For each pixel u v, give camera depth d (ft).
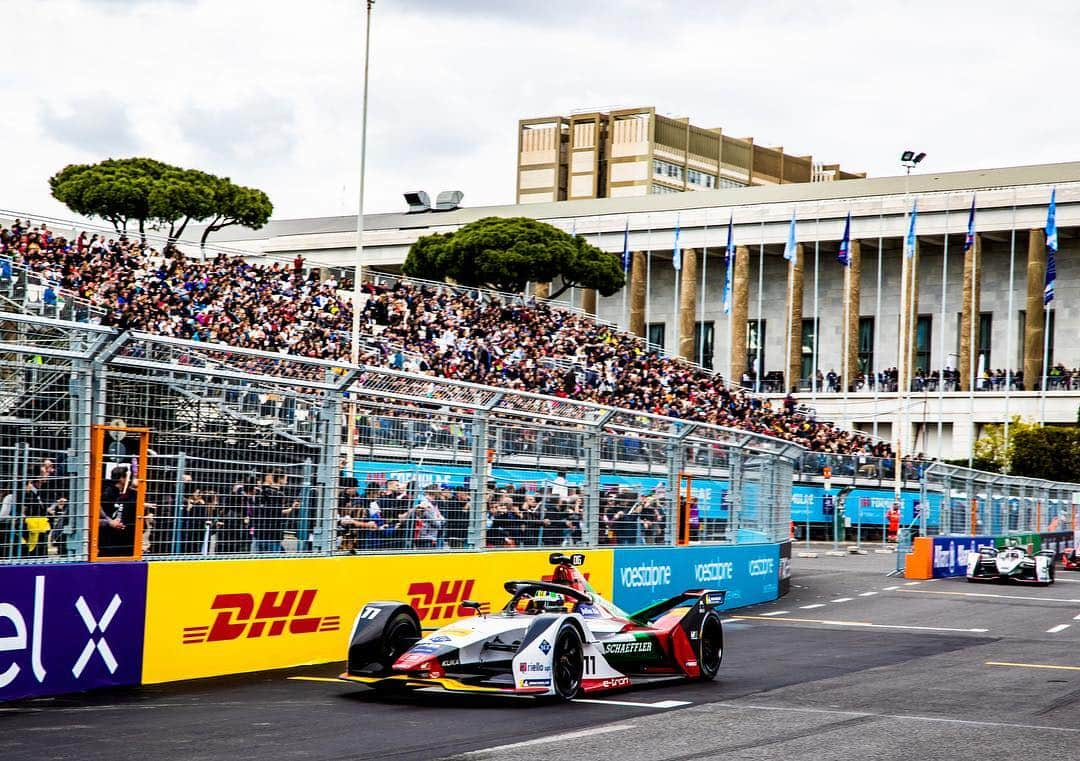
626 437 72.79
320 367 52.39
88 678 43.06
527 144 466.70
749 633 71.05
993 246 270.26
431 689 44.37
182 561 46.60
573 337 197.77
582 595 48.03
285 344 125.39
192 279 138.21
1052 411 245.65
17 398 41.52
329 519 52.90
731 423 186.09
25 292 101.09
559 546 67.10
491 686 42.37
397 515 56.49
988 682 51.16
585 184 449.06
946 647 64.95
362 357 133.90
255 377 48.80
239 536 49.14
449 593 59.00
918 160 192.34
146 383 45.62
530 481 64.95
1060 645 66.28
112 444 44.39
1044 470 219.61
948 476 126.52
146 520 45.60
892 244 271.69
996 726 40.04
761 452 91.71
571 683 44.52
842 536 180.55
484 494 61.46
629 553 72.38
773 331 291.99
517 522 63.93
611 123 441.68
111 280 121.39
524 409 65.00
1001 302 269.03
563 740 36.09
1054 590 106.73
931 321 276.62
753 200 271.49
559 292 248.52
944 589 104.68
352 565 53.67
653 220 279.28
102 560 43.96
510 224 244.01
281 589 50.37
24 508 41.70
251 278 149.38
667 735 37.27
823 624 76.74
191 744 34.17
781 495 97.76
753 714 41.70
